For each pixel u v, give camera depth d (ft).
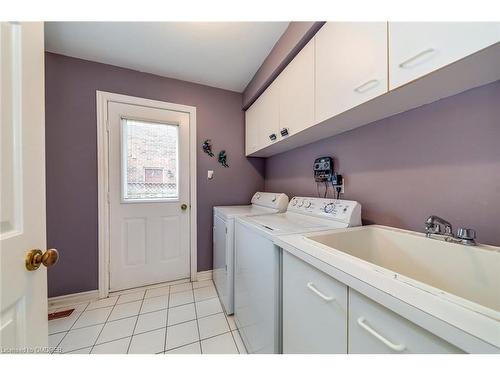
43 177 2.15
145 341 4.42
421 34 2.16
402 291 1.51
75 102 5.88
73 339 4.48
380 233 3.44
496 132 2.37
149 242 6.83
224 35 4.95
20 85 1.85
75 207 5.91
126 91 6.44
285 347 2.93
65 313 5.38
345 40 3.12
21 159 1.85
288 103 4.82
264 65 5.93
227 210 6.46
